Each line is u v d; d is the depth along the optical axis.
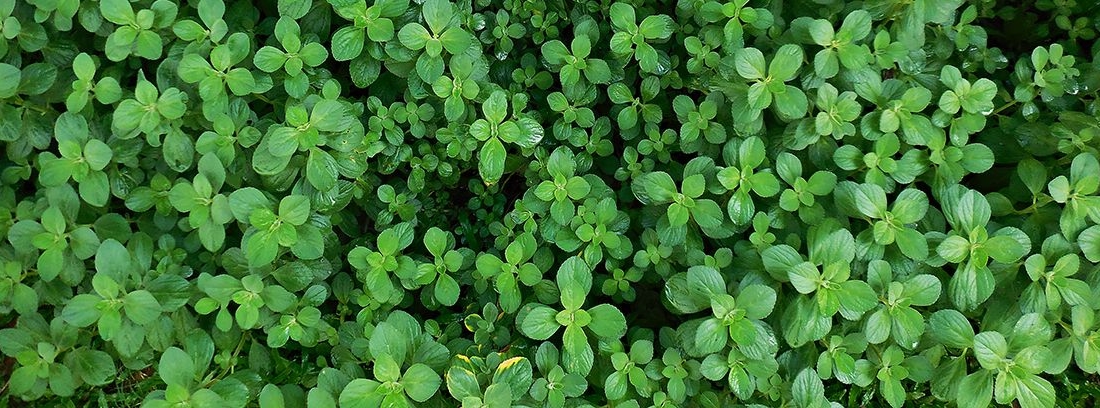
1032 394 0.37
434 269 0.43
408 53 0.42
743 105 0.42
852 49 0.40
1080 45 0.56
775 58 0.40
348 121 0.41
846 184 0.40
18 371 0.39
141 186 0.43
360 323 0.45
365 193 0.50
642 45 0.44
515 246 0.42
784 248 0.38
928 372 0.40
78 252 0.39
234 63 0.40
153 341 0.40
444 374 0.41
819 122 0.41
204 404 0.37
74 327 0.41
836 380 0.48
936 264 0.40
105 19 0.42
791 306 0.39
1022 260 0.41
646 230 0.45
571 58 0.45
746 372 0.40
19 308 0.40
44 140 0.43
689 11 0.46
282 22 0.40
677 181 0.49
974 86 0.41
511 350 0.44
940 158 0.41
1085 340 0.38
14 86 0.39
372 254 0.42
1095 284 0.40
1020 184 0.45
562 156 0.44
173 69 0.41
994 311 0.41
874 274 0.38
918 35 0.42
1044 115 0.48
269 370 0.46
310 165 0.41
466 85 0.43
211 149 0.40
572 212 0.44
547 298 0.45
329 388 0.38
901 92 0.43
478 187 0.52
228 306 0.44
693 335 0.41
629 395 0.42
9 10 0.40
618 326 0.39
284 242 0.39
